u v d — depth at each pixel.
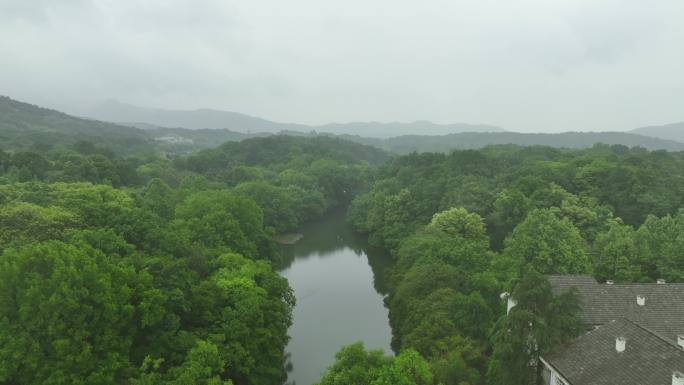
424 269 46.03
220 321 34.47
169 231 41.84
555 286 35.09
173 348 29.94
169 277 32.84
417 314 39.72
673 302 33.81
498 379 28.19
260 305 37.03
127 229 38.69
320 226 114.81
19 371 24.22
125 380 26.11
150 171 118.81
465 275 45.19
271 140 186.88
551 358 27.05
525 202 65.88
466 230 64.12
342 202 143.88
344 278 73.38
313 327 53.97
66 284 25.44
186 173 133.00
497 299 40.50
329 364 45.03
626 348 25.47
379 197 93.62
